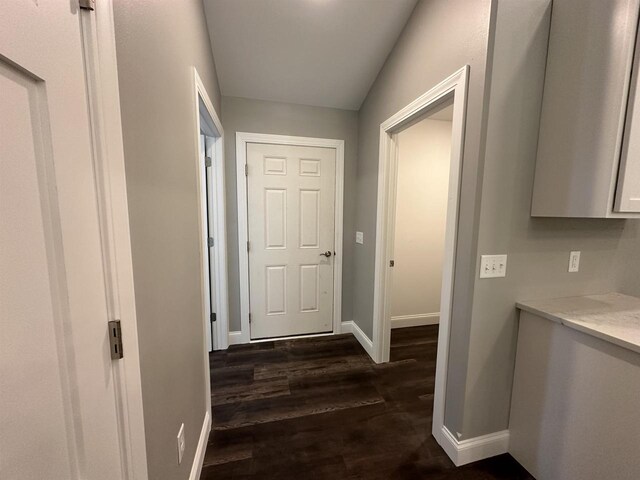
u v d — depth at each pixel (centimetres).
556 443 122
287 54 203
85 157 55
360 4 169
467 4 127
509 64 119
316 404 182
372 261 239
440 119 288
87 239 55
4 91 40
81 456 54
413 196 294
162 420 90
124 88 66
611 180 108
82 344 54
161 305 90
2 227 40
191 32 129
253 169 254
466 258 131
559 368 120
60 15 48
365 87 238
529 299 137
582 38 110
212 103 190
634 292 158
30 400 44
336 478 131
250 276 265
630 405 97
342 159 269
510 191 127
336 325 288
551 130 121
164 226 93
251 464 138
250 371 220
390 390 197
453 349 142
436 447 149
